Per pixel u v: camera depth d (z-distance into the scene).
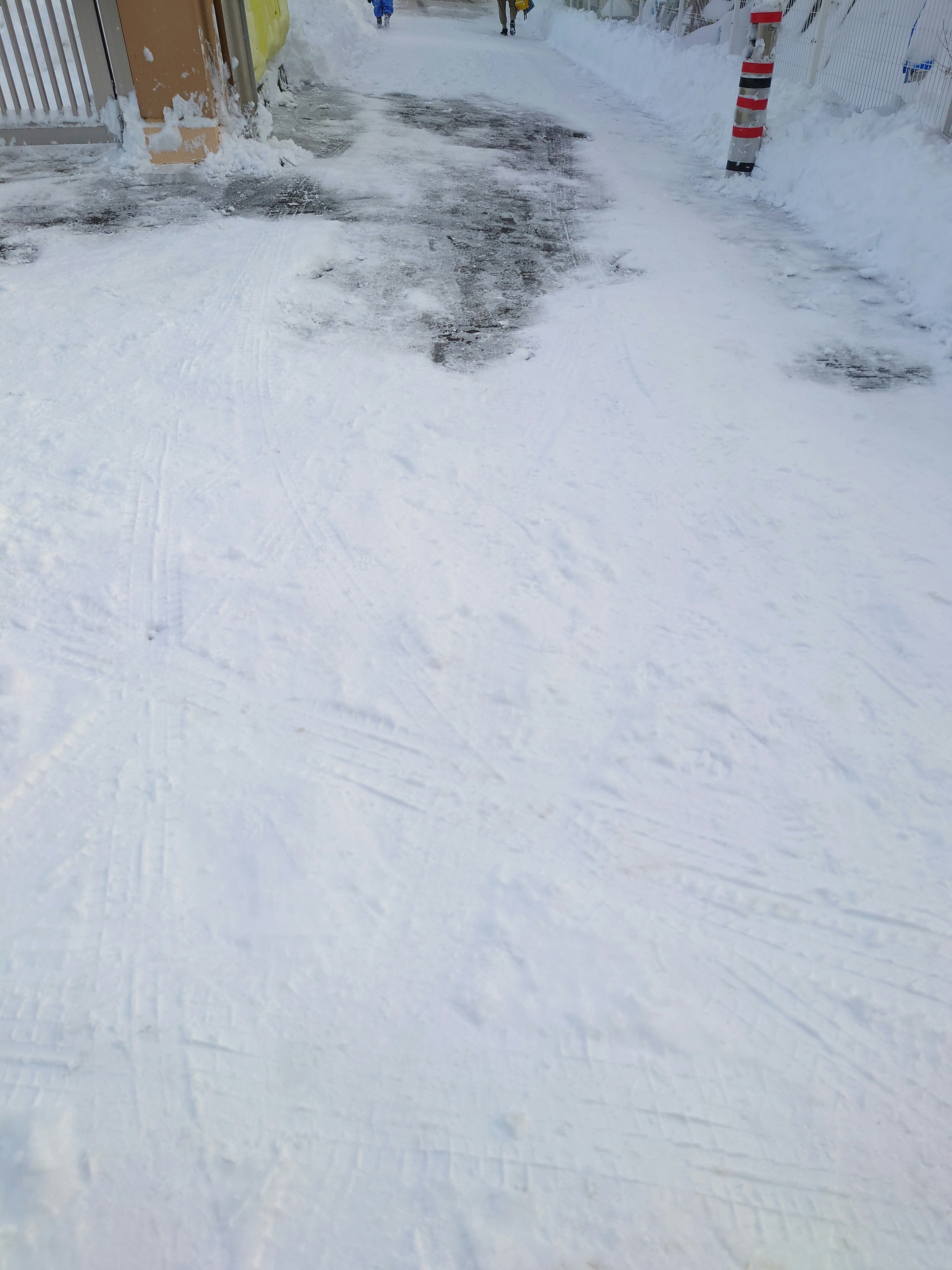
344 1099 1.68
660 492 3.56
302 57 12.37
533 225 6.91
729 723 2.51
